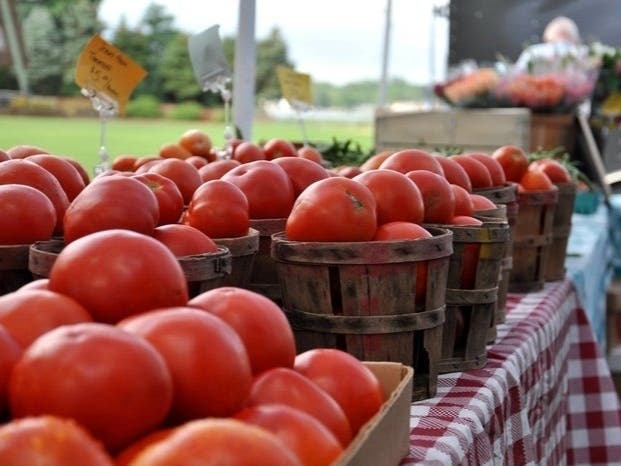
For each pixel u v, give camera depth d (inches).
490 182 79.4
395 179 55.3
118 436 26.9
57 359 26.7
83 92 75.8
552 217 90.2
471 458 49.4
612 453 95.6
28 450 22.0
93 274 33.4
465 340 61.3
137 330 30.9
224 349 31.1
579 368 97.7
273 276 60.3
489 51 202.4
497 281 61.1
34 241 49.8
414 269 51.0
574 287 99.7
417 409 52.1
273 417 31.0
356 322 50.5
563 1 200.8
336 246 49.9
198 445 23.8
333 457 31.0
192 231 48.9
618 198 174.4
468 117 153.3
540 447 73.3
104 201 46.4
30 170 54.4
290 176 61.9
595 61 165.8
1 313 31.5
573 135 163.8
